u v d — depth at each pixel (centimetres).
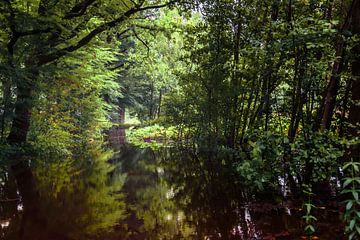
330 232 404
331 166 505
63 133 1355
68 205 573
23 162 1041
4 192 658
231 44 954
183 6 1170
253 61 659
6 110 1062
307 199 530
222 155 1021
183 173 883
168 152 1383
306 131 540
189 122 1459
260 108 778
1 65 934
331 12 562
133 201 602
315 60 513
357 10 512
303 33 471
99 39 1567
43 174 858
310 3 576
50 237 427
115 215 518
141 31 1742
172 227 457
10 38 1065
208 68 1041
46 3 1052
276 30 569
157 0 1381
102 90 2316
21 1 1011
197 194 644
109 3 1226
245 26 892
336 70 527
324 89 582
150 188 708
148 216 509
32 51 1119
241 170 538
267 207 518
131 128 3073
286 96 708
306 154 488
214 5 928
